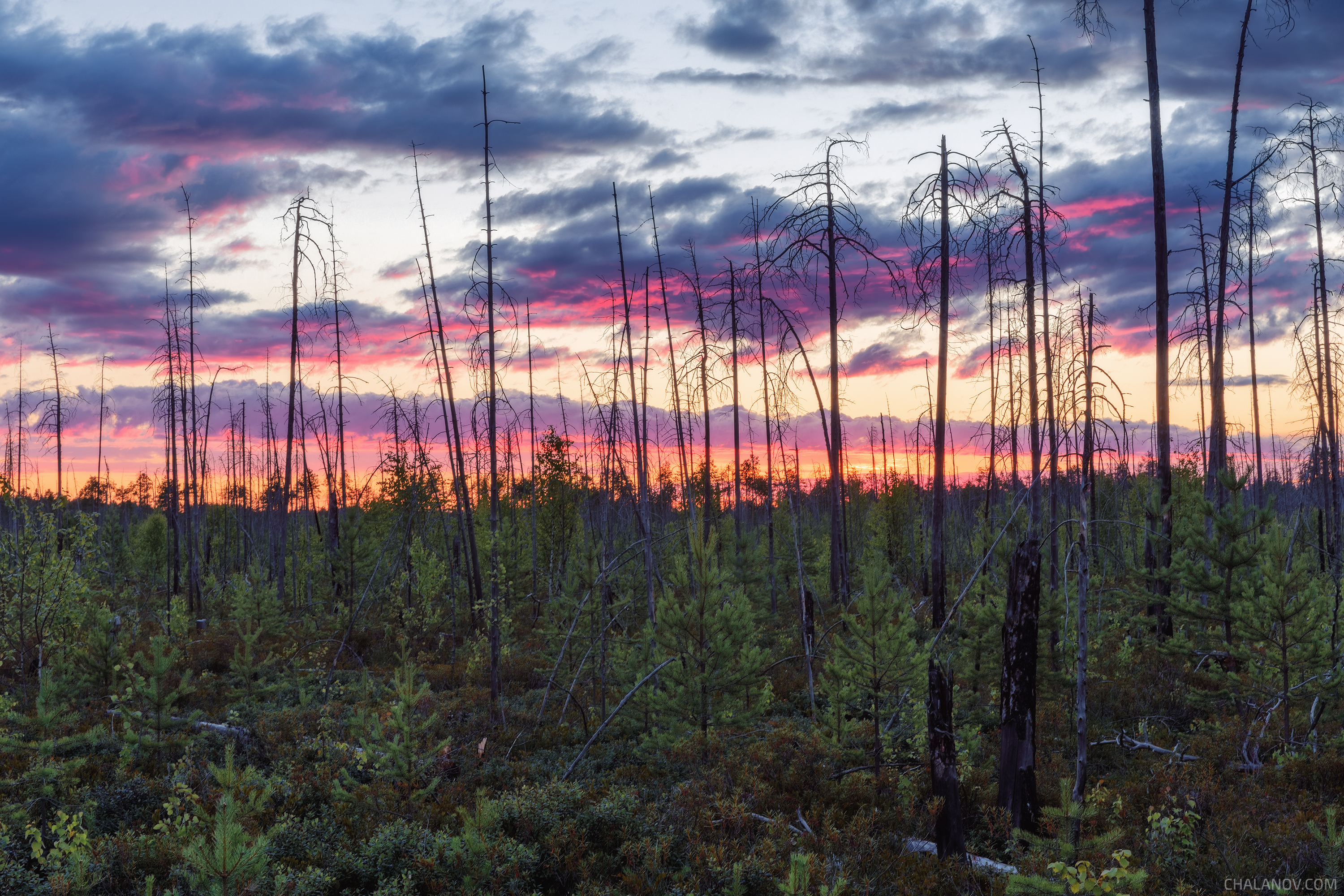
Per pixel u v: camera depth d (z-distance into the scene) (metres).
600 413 23.20
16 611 17.08
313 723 15.09
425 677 19.91
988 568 17.89
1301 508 16.20
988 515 25.64
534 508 30.19
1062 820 7.71
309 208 28.95
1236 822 8.96
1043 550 18.80
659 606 13.38
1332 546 21.62
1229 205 19.83
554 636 19.84
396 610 26.38
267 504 49.31
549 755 13.81
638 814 10.12
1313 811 9.10
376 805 10.33
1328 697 11.56
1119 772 11.61
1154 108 17.34
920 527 38.69
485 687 19.38
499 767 12.94
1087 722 13.46
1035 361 19.45
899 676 11.40
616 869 8.96
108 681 15.96
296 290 28.92
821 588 26.84
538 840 9.48
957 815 9.16
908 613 12.25
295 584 29.67
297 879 8.09
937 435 22.25
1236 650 12.18
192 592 31.67
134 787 10.63
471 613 26.30
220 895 6.29
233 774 8.95
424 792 10.59
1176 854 8.45
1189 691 13.99
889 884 8.58
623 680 15.25
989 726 13.73
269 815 10.10
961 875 8.56
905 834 9.94
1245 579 13.34
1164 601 14.39
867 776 11.34
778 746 12.34
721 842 9.06
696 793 10.42
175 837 8.77
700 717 12.88
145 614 29.23
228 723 14.70
